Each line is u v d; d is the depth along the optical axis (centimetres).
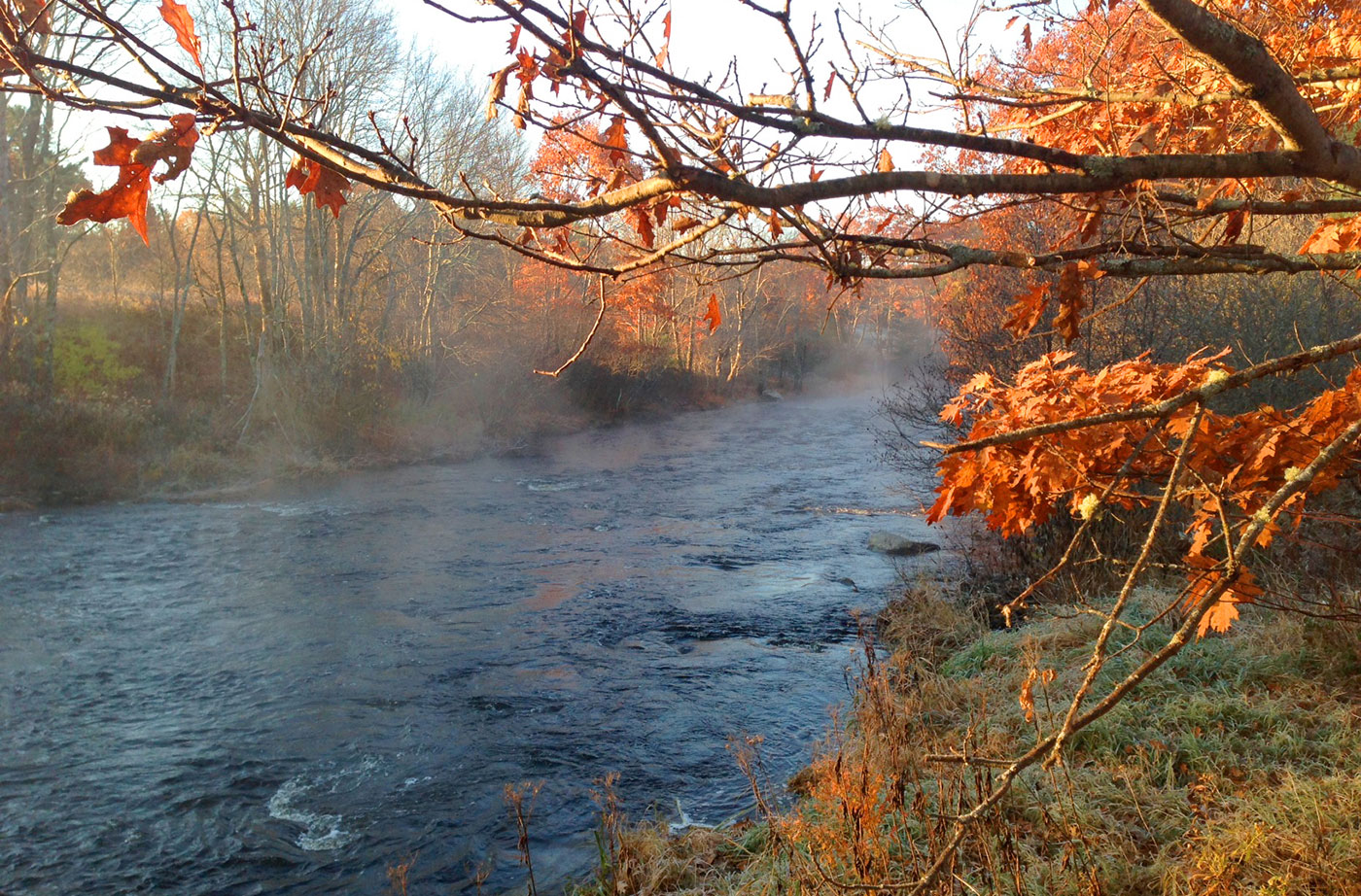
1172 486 175
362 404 2625
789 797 675
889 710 640
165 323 2855
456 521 1781
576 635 1112
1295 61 274
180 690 942
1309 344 1032
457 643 1081
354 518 1792
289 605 1227
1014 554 1192
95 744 817
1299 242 930
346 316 2759
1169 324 1148
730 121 190
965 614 1052
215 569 1400
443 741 822
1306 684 614
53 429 1991
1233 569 166
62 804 715
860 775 533
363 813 702
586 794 719
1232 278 1119
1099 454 262
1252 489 244
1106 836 479
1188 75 273
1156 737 588
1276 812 455
